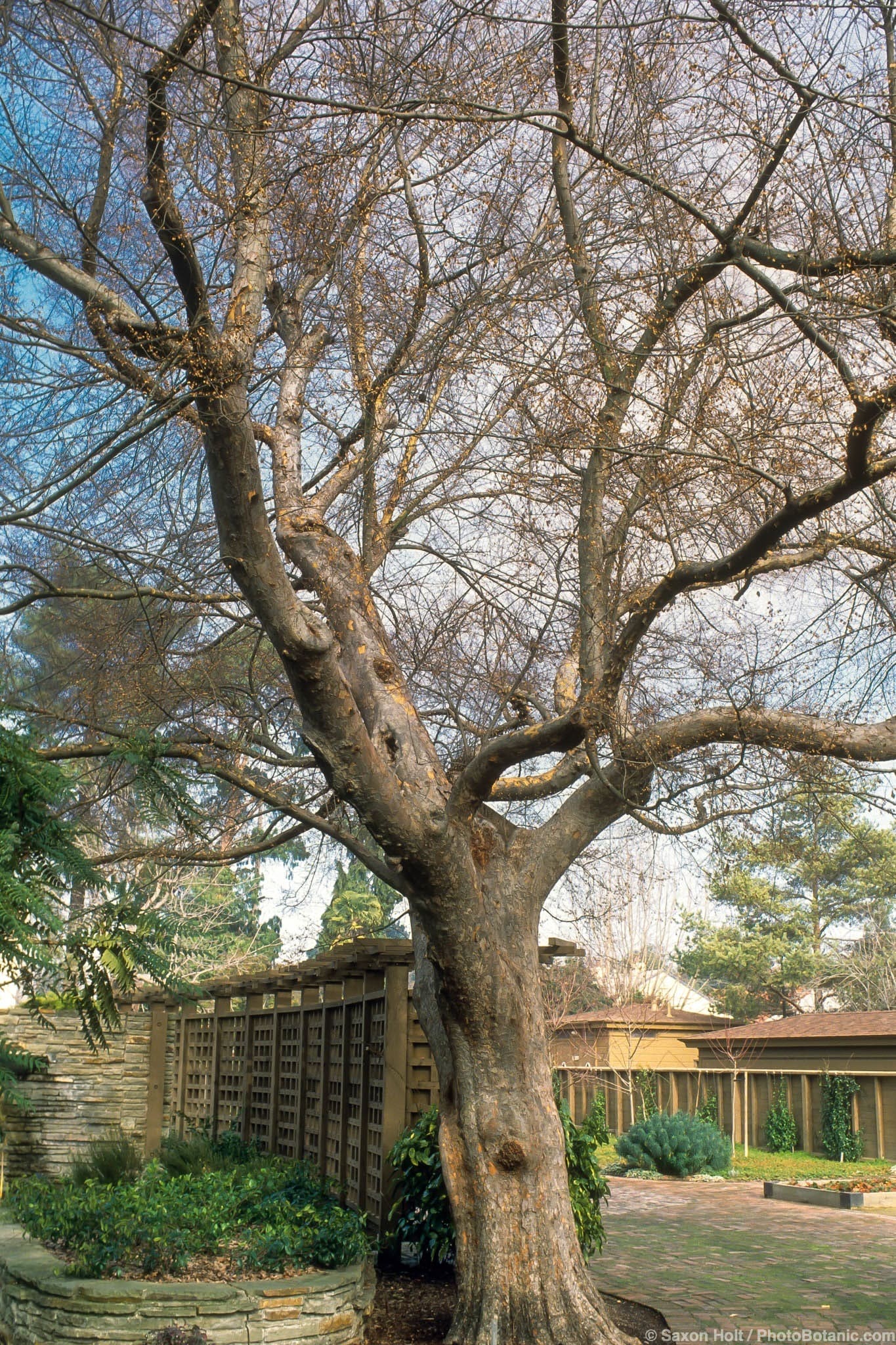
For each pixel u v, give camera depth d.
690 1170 16.33
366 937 9.27
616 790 6.19
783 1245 10.05
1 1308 6.66
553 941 9.09
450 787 6.82
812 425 6.37
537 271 7.14
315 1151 10.62
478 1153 6.25
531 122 5.26
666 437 6.52
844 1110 17.80
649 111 6.82
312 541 7.66
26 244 6.11
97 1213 7.08
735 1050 21.53
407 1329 6.74
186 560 8.05
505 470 7.10
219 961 20.70
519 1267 6.00
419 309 7.21
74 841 2.39
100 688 7.93
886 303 5.98
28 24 6.13
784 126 6.19
